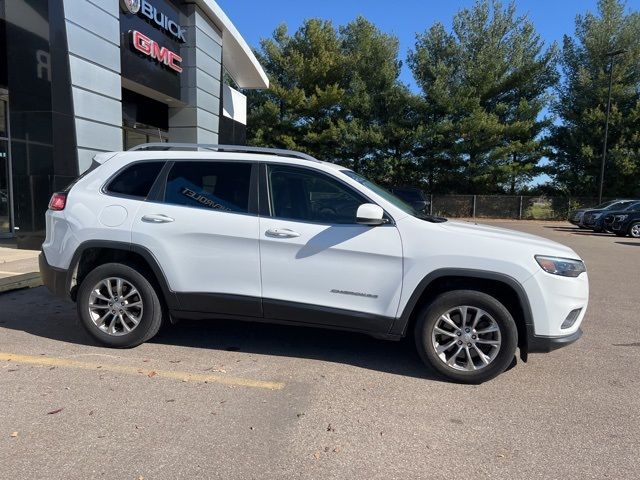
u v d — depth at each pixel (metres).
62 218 5.11
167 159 5.06
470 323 4.46
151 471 3.07
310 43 37.62
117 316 5.06
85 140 11.66
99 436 3.45
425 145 35.56
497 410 3.99
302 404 4.00
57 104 10.88
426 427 3.69
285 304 4.67
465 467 3.20
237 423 3.67
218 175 4.93
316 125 37.19
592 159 33.81
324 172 4.75
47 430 3.51
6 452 3.23
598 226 22.66
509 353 4.36
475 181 34.69
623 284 9.66
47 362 4.73
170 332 5.69
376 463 3.22
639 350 5.54
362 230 4.54
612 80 33.47
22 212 11.12
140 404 3.93
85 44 11.59
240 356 5.02
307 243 4.59
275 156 4.94
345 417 3.80
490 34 35.41
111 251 5.20
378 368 4.80
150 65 15.01
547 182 36.81
